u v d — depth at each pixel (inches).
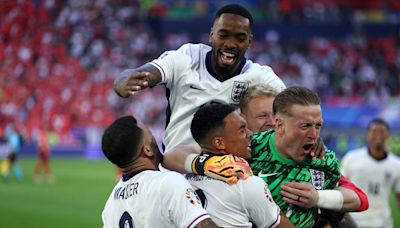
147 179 210.5
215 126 209.0
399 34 2135.8
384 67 2050.9
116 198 218.8
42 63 1881.2
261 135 224.7
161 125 1732.3
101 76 1852.9
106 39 1993.1
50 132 1697.8
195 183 211.6
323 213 233.5
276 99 216.2
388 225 482.0
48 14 2031.3
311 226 224.2
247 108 247.9
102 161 1572.3
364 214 473.1
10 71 1843.0
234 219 204.5
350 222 244.1
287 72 1977.1
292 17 2130.9
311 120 209.0
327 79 1971.0
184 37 2020.2
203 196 208.4
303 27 2086.6
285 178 218.2
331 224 233.5
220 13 245.9
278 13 2133.4
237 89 256.1
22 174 1237.1
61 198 878.4
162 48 1990.7
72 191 962.7
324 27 2107.5
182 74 251.9
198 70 254.8
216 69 254.2
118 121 217.6
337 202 217.5
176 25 2031.3
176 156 219.0
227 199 204.4
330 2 2207.2
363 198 225.5
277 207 208.4
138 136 215.3
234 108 214.1
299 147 212.7
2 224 653.9
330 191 218.2
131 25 2046.0
